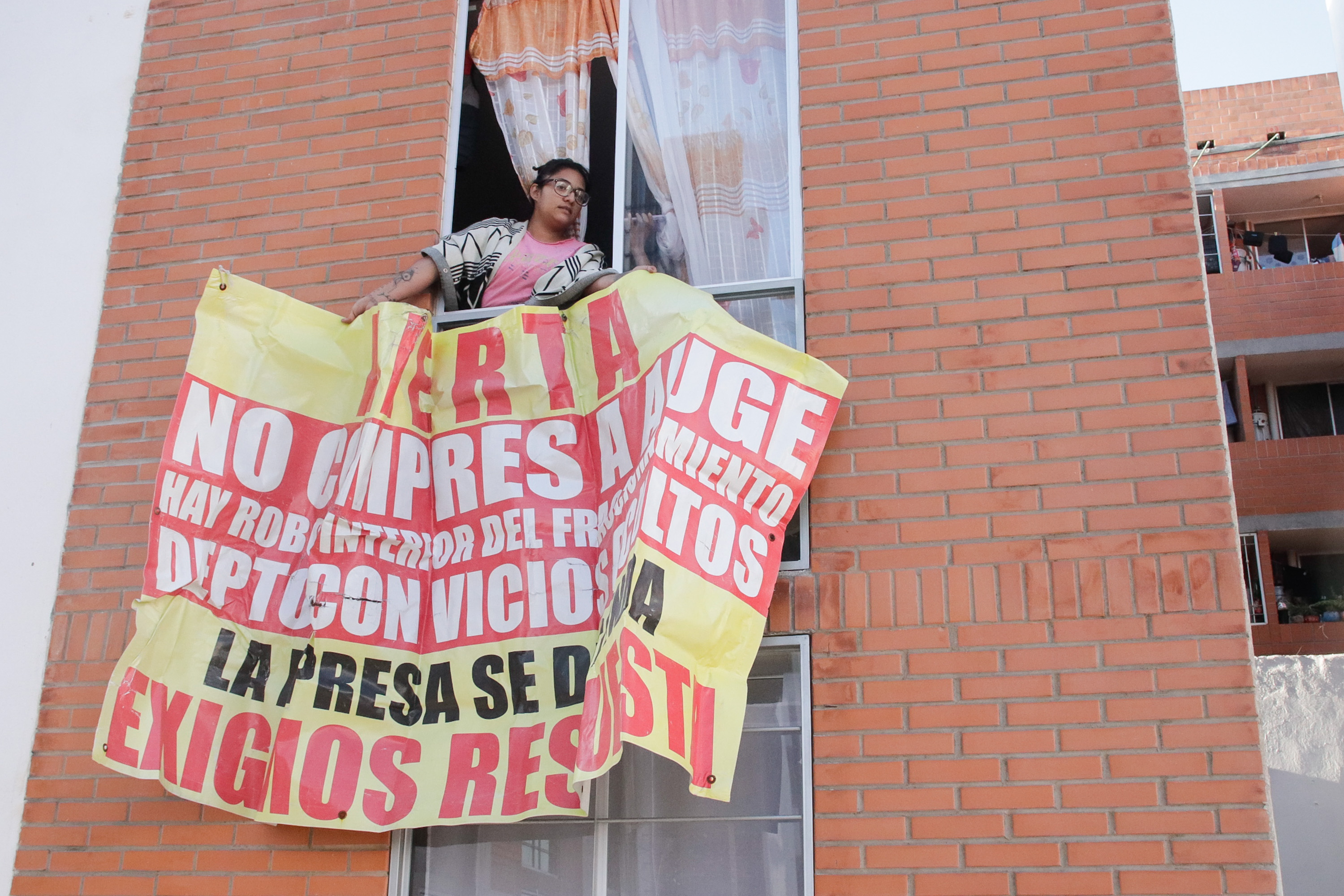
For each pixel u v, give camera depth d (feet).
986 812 13.55
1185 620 13.85
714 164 18.07
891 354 15.65
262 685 14.78
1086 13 16.65
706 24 18.88
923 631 14.39
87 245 18.92
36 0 20.51
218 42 19.70
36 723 16.40
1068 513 14.55
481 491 15.52
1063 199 15.87
